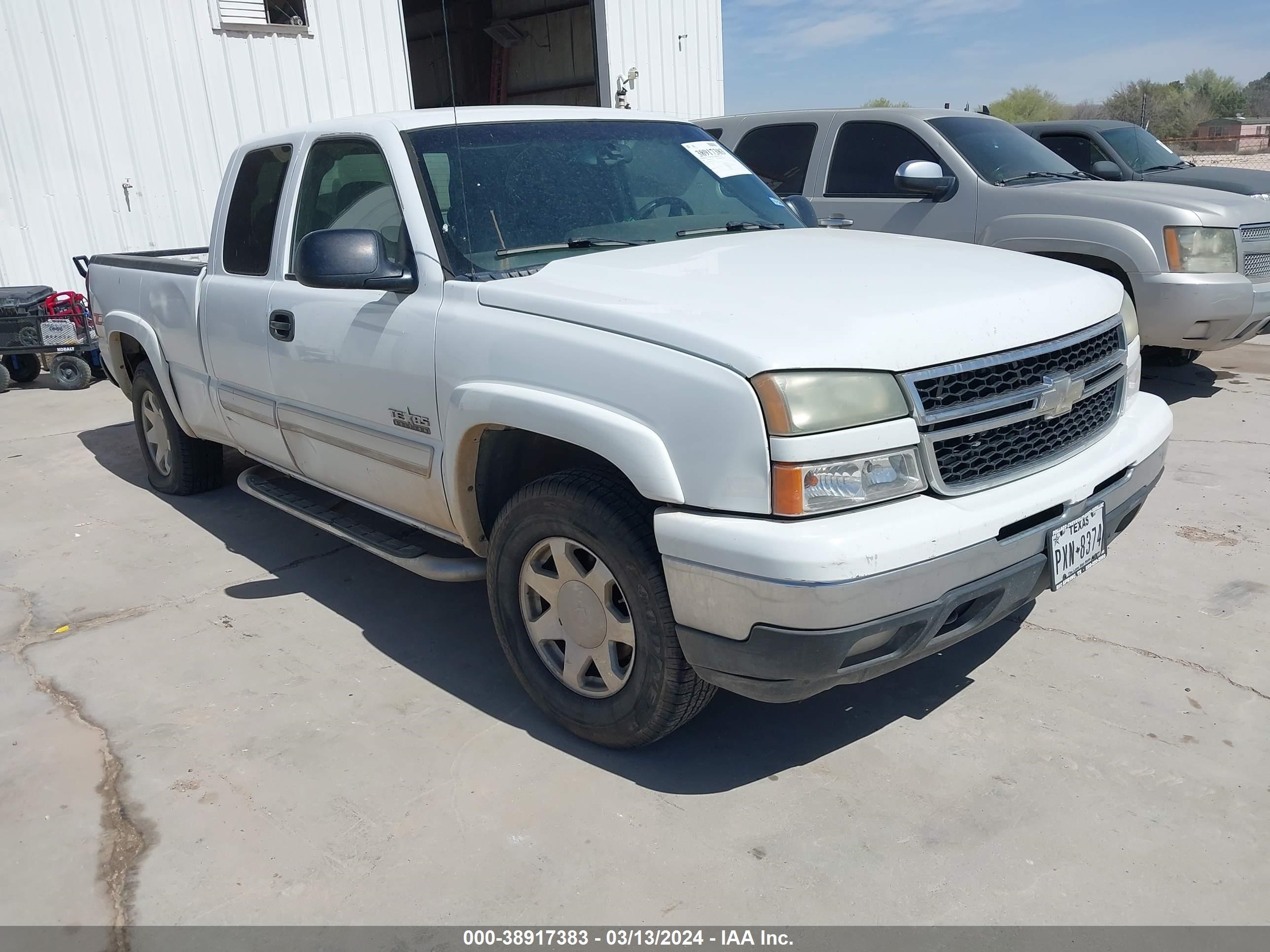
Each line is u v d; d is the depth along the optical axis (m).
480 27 18.00
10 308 8.00
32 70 8.38
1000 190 6.48
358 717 3.12
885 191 6.98
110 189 8.95
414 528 4.07
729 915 2.25
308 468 3.93
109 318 5.21
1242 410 6.25
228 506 5.22
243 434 4.35
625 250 3.25
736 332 2.34
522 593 2.98
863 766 2.80
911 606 2.29
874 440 2.28
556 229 3.31
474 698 3.23
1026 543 2.49
